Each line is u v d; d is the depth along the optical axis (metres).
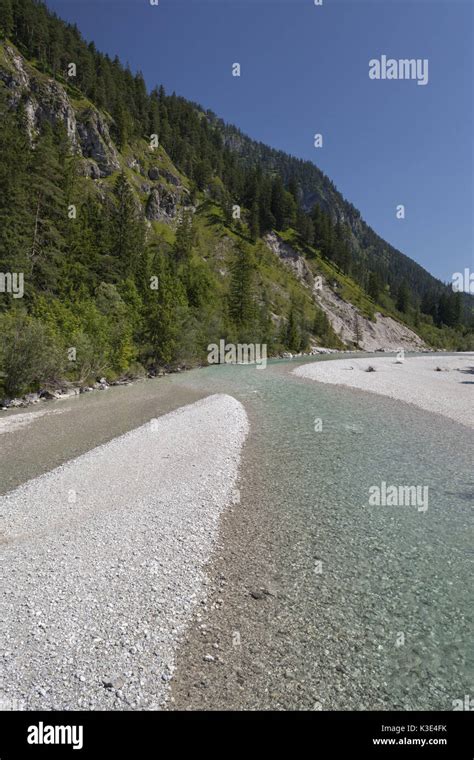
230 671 5.52
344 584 7.55
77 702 5.00
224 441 16.78
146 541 8.77
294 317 112.31
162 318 48.09
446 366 57.03
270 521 10.03
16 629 6.08
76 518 9.96
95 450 15.85
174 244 120.19
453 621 6.63
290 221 197.75
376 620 6.61
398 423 20.19
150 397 29.33
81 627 6.16
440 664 5.77
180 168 184.62
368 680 5.48
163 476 12.83
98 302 49.12
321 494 11.70
